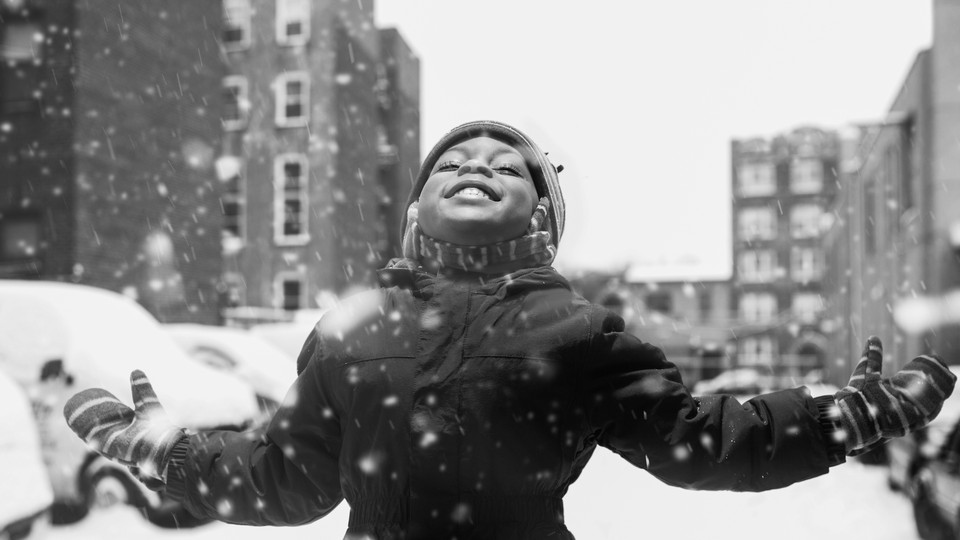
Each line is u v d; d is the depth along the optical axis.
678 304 52.28
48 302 6.12
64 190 13.32
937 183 16.75
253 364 8.65
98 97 13.82
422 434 1.57
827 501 7.34
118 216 14.14
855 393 1.57
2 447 4.70
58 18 13.52
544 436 1.58
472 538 1.55
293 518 1.82
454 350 1.62
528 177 1.91
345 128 26.55
